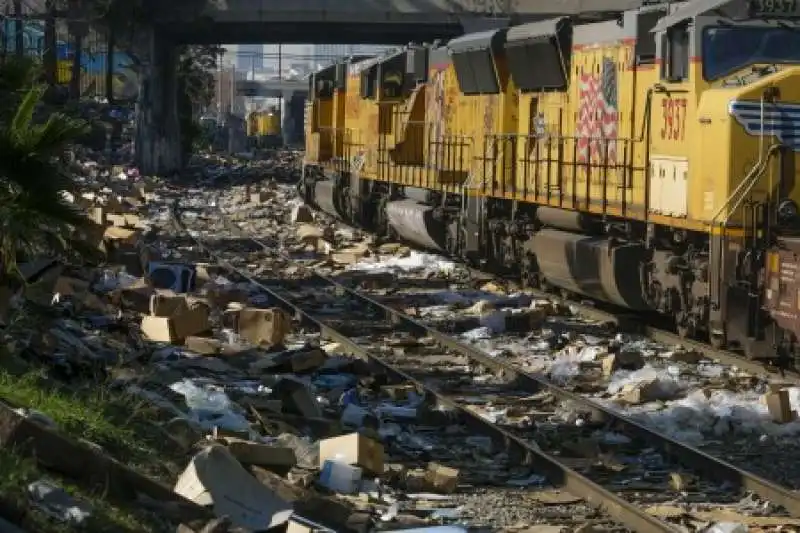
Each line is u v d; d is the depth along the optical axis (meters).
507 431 21.70
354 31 101.06
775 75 27.08
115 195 73.31
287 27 101.00
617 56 33.50
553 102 38.50
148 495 14.24
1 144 19.06
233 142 178.50
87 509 13.06
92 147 116.38
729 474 18.62
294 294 40.16
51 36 97.12
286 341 31.03
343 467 17.69
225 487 14.93
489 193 43.56
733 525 16.22
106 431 16.88
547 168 38.47
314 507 15.59
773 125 26.88
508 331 33.53
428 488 18.16
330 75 75.12
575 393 25.48
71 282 30.83
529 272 41.06
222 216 75.19
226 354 27.58
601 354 28.83
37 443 14.09
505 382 26.61
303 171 81.81
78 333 25.89
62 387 18.69
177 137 115.88
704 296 28.61
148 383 22.12
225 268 45.09
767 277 26.12
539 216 39.84
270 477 16.05
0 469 13.15
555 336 31.80
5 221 19.17
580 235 36.88
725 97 27.23
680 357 28.58
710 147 27.75
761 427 22.05
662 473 19.36
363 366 27.23
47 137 19.42
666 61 29.98
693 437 21.66
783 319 25.34
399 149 54.72
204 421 20.27
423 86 53.22
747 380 26.06
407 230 53.56
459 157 47.12
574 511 17.19
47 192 19.28
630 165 32.59
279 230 66.25
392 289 42.16
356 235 61.94
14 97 22.41
